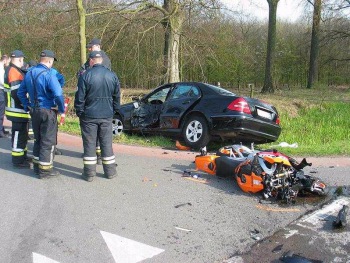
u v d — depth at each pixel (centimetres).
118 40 1691
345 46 2777
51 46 1644
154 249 396
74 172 659
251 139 831
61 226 444
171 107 891
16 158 677
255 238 425
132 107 985
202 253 391
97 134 614
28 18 1656
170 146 905
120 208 502
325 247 407
